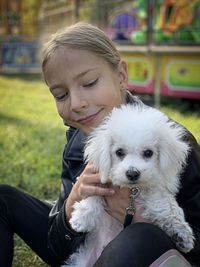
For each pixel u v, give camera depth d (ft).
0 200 1.73
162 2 6.13
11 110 6.00
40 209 1.79
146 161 1.47
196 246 1.42
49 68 1.60
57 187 3.01
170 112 5.11
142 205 1.48
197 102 5.72
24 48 11.60
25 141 4.23
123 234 1.35
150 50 5.55
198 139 3.52
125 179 1.43
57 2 9.96
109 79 1.59
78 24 1.68
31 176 3.25
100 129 1.56
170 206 1.42
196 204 1.47
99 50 1.57
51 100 6.89
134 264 1.28
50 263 1.79
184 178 1.49
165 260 1.29
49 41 1.64
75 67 1.55
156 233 1.34
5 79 9.70
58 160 3.61
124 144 1.48
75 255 1.63
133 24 6.79
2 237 1.66
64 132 4.59
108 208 1.55
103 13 7.25
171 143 1.48
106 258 1.30
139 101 1.69
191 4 5.81
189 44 5.37
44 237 1.75
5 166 3.49
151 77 5.73
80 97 1.56
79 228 1.54
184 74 5.37
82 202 1.56
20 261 2.15
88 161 1.63
